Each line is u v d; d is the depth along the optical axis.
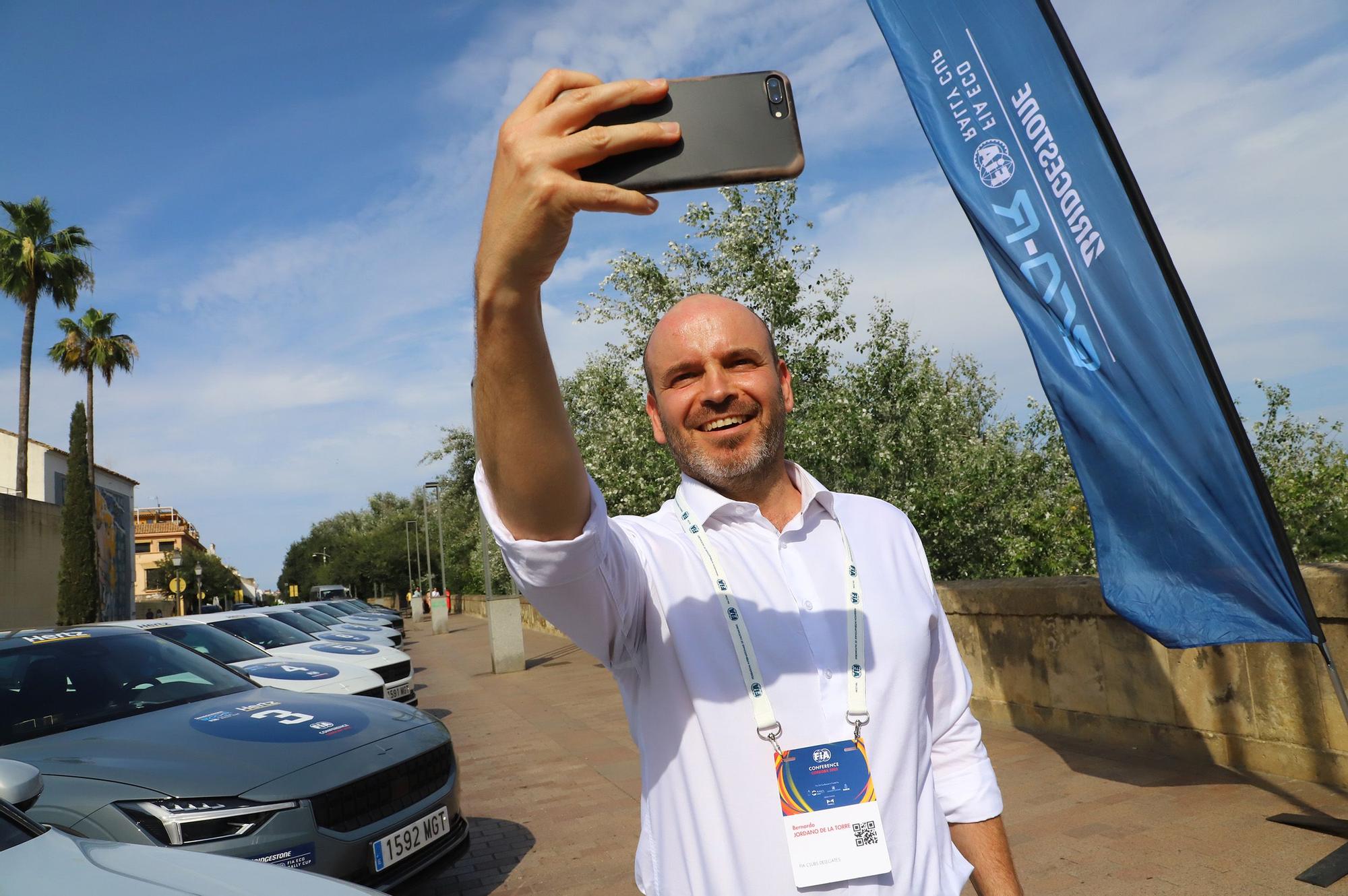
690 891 1.32
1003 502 9.53
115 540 45.06
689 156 0.98
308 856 3.45
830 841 1.29
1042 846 4.24
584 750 7.87
